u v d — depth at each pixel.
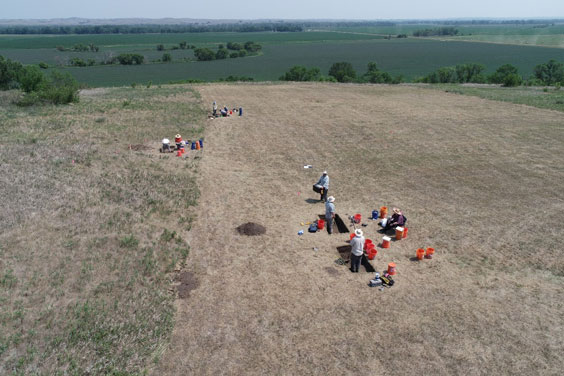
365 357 9.44
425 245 14.38
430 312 10.97
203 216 16.23
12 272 11.19
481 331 10.28
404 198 18.27
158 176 19.52
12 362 8.53
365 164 22.72
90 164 19.81
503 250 14.02
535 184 19.88
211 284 11.99
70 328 9.62
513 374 9.02
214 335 10.03
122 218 14.94
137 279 11.73
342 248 14.26
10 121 26.81
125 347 9.34
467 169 21.89
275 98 43.31
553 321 10.67
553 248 14.18
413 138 27.72
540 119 33.34
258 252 13.76
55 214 14.41
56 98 34.78
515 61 132.00
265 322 10.51
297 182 20.11
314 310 10.99
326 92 48.81
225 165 22.16
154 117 31.47
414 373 9.01
